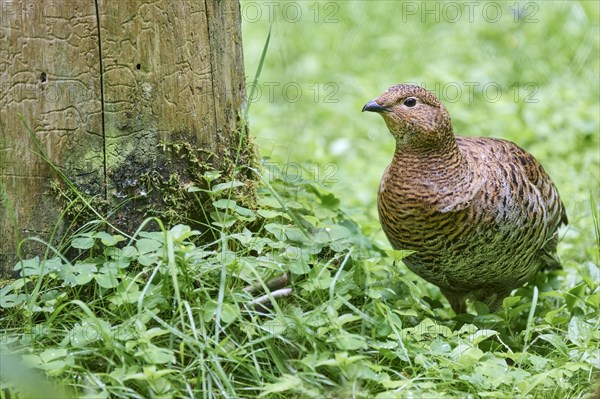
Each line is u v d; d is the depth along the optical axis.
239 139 9.14
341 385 7.67
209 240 8.98
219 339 7.98
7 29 7.95
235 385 7.66
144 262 8.05
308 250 8.61
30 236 8.38
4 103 8.07
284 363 7.87
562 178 13.28
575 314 9.61
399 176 9.09
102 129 8.36
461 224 8.98
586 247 11.52
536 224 9.39
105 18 8.15
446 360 7.99
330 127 15.89
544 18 18.16
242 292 8.20
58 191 8.36
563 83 16.78
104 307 8.21
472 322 9.19
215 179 8.92
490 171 9.09
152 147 8.55
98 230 8.52
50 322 7.84
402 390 7.61
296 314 8.04
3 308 8.27
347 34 18.80
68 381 7.37
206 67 8.71
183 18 8.46
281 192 9.80
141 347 7.43
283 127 15.16
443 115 8.91
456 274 9.48
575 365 8.02
